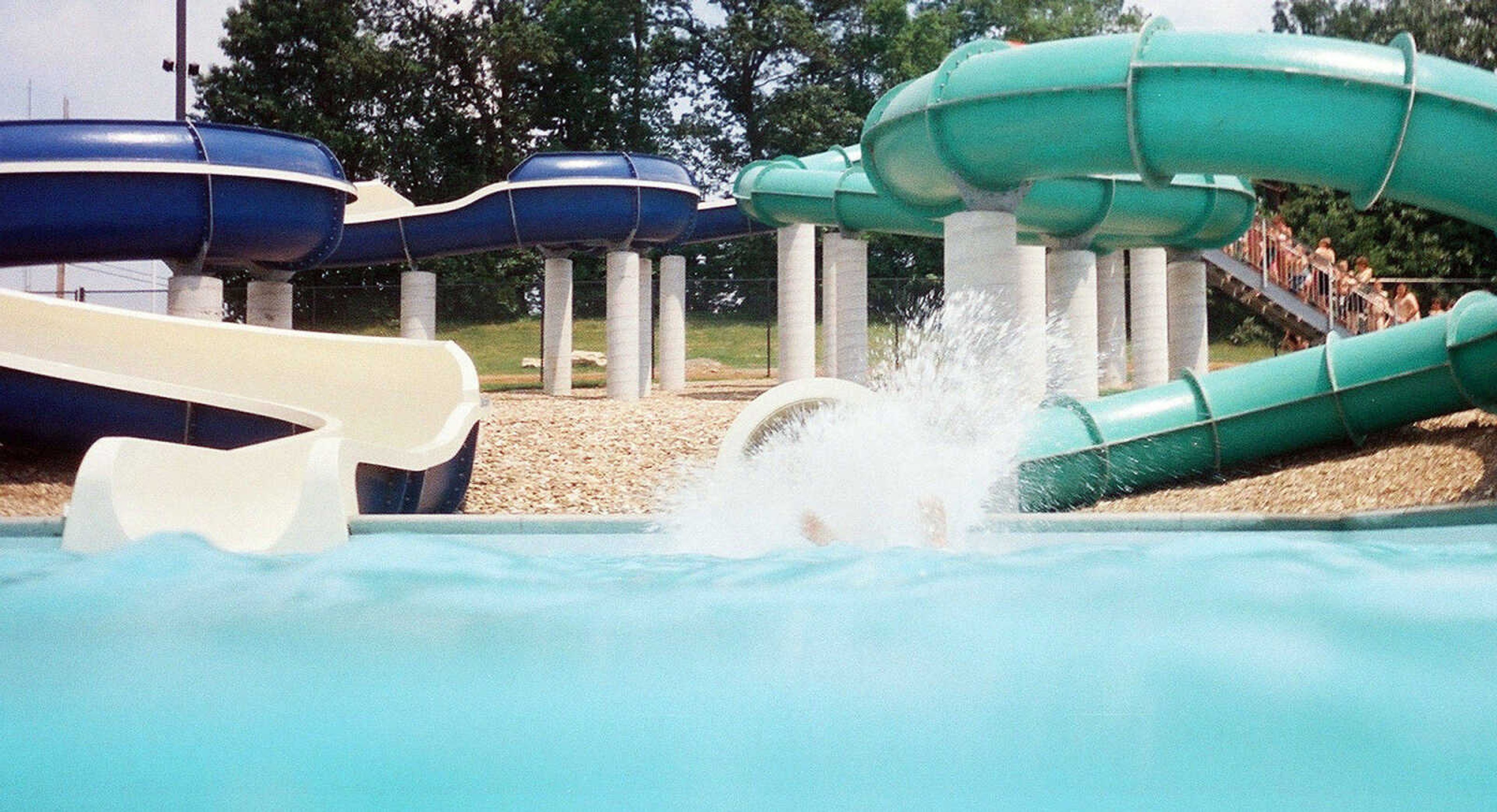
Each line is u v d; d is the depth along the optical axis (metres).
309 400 13.78
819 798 2.92
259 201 16.02
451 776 3.10
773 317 33.47
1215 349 33.38
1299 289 24.73
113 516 6.96
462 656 4.22
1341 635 4.27
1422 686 3.69
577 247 22.66
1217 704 3.55
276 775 3.11
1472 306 12.61
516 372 30.69
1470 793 2.87
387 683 3.90
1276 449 13.12
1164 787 2.94
